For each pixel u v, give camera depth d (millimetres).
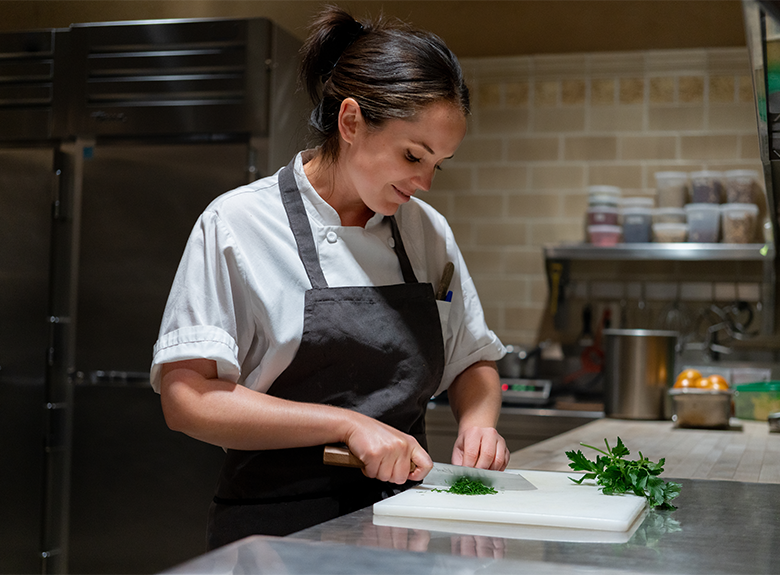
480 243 3740
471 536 871
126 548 2691
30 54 2869
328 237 1173
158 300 2711
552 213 3662
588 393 3508
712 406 2283
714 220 3264
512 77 3705
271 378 1131
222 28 2719
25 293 2834
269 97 2686
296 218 1161
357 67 1094
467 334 1348
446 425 3055
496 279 3719
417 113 1032
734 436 2123
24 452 2809
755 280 3426
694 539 878
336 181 1178
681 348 3465
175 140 2777
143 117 2770
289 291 1124
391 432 1009
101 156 2773
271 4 2971
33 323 2822
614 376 2600
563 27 3379
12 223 2848
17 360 2830
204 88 2727
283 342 1107
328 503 1098
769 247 3090
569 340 3633
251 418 1012
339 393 1135
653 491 1057
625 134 3592
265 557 750
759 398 2533
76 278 2809
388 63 1063
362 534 870
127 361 2732
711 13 3197
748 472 1481
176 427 1039
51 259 2824
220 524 1120
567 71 3643
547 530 908
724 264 3461
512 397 3211
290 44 2869
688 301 3500
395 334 1164
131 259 2738
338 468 1108
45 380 2809
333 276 1167
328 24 1180
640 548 833
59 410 2811
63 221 2852
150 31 2773
